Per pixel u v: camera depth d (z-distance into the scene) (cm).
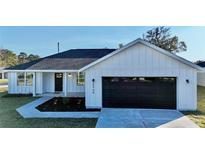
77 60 1927
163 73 1170
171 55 1149
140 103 1196
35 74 1795
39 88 1828
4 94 1858
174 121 891
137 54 1187
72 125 834
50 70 1720
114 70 1204
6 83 3306
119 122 877
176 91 1167
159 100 1183
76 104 1331
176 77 1165
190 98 1156
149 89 1190
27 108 1192
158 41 3769
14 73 1869
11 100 1512
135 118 947
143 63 1184
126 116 987
